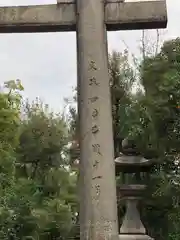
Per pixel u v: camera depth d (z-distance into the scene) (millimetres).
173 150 12258
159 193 11734
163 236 12664
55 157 19984
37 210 17344
